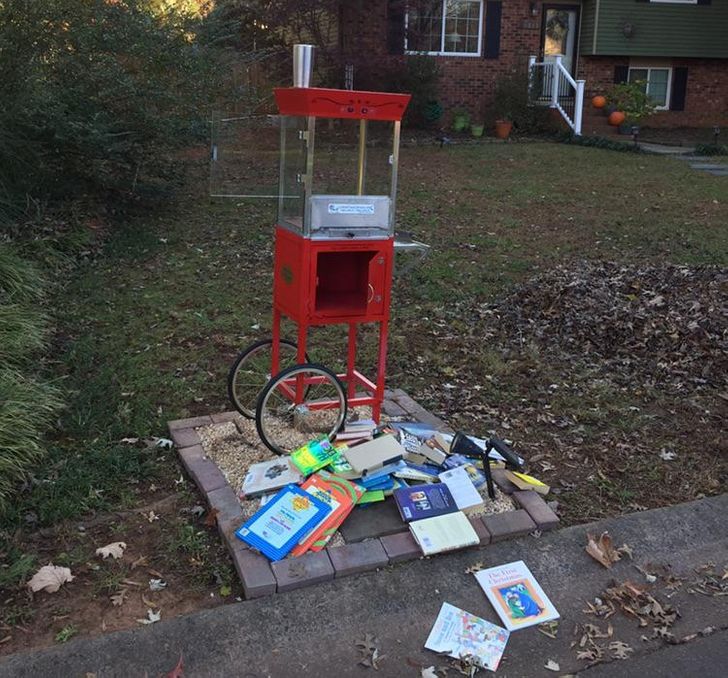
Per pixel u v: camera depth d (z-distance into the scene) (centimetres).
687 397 511
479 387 514
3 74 789
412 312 655
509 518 352
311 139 352
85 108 832
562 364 561
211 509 352
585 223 988
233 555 321
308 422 418
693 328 592
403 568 323
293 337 583
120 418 448
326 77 1582
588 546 338
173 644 279
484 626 294
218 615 292
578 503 379
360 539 335
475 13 1778
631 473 412
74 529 345
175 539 338
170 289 691
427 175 1266
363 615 298
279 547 320
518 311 660
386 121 369
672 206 1084
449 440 408
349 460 362
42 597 302
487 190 1162
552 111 1797
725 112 1933
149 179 968
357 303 396
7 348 496
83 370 515
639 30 1825
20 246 711
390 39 1653
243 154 825
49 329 572
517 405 491
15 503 362
